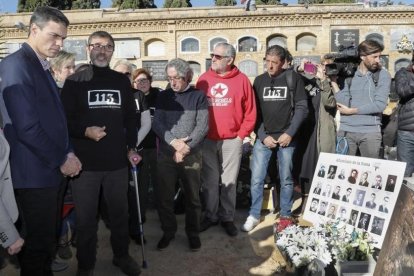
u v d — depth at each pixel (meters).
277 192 4.91
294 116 4.06
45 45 2.56
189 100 3.72
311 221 3.46
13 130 2.49
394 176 2.97
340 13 18.09
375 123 3.97
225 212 4.17
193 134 3.65
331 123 4.34
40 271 2.68
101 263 3.65
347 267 2.80
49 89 2.64
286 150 4.16
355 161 3.28
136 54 18.89
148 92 4.51
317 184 3.53
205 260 3.62
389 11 17.95
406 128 3.99
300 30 18.39
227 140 4.12
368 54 3.84
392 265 2.20
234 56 4.08
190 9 19.53
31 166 2.53
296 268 3.04
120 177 3.20
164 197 3.78
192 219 3.77
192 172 3.67
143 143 4.21
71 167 2.71
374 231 2.96
